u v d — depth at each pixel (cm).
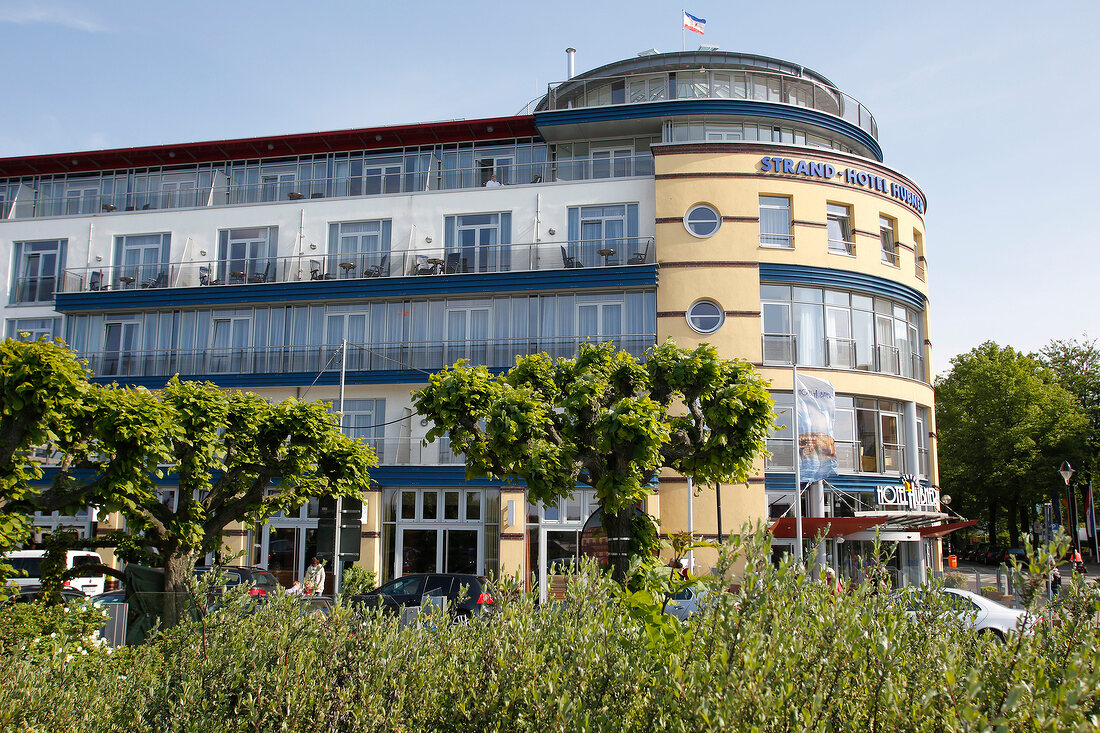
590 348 1416
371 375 3062
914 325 3262
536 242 3073
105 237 3406
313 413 1745
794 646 469
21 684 669
